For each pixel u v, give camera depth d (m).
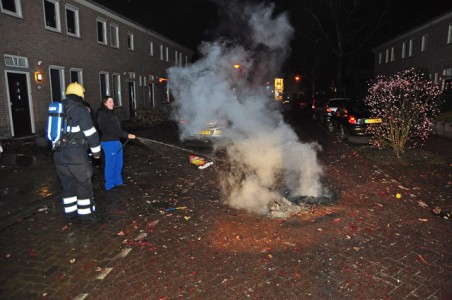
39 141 10.99
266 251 4.15
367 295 3.31
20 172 7.76
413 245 4.29
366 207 5.60
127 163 9.16
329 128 16.86
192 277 3.61
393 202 5.85
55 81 14.80
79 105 4.91
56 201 5.98
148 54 25.86
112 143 6.52
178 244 4.34
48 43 13.95
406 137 9.72
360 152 10.60
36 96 13.20
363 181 7.21
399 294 3.32
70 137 4.86
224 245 4.30
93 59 17.80
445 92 16.19
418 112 10.37
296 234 4.60
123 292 3.36
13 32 11.96
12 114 12.16
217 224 4.95
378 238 4.48
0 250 4.19
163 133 15.78
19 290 3.38
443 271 3.71
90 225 4.94
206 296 3.30
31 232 4.70
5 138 11.70
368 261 3.91
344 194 6.29
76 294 3.33
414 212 5.38
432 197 6.12
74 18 16.20
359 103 14.26
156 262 3.91
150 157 10.02
